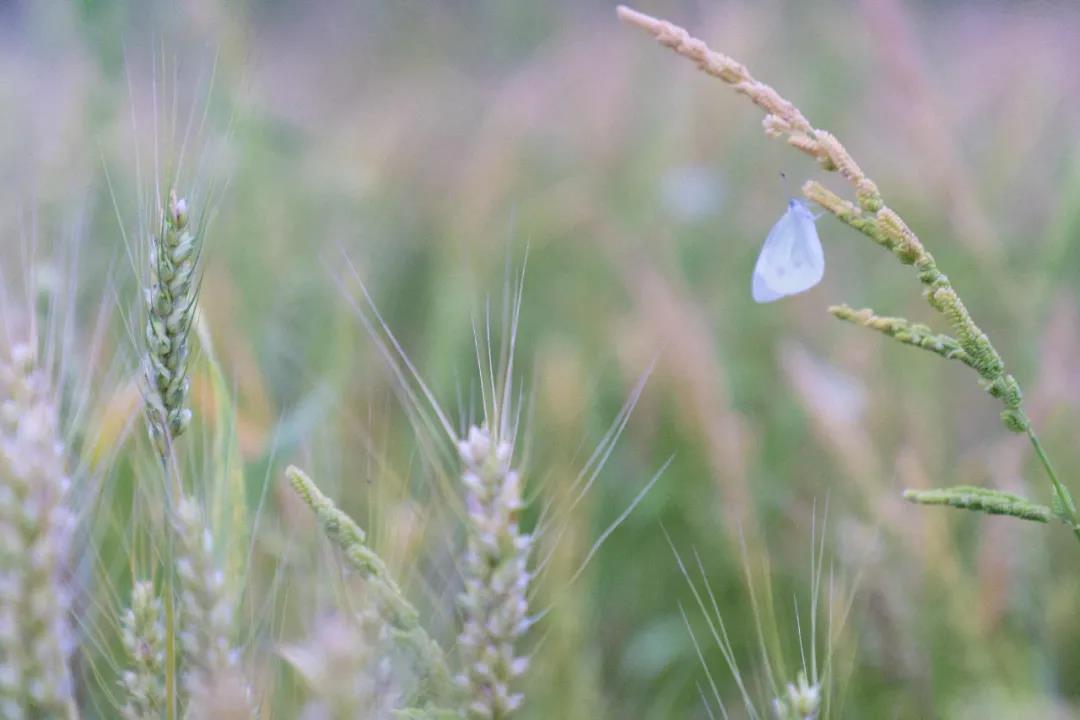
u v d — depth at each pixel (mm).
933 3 2645
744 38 2324
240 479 979
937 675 1091
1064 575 1142
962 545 1198
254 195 1612
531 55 2789
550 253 1908
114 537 1060
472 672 902
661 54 2641
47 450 898
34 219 972
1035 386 1236
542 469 1184
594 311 1735
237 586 960
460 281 1438
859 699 1100
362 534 919
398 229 2002
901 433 1263
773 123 939
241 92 1202
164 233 931
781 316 1695
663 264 1794
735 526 1174
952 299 933
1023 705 1047
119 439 992
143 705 942
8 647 890
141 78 1437
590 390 1286
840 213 937
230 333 1166
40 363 974
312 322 1447
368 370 1263
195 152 1012
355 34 2781
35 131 1426
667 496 1270
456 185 2049
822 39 2430
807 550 1198
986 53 2311
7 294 1004
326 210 1844
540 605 1046
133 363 1024
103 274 1209
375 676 901
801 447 1383
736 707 1138
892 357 1495
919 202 1761
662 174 2104
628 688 1161
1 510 888
